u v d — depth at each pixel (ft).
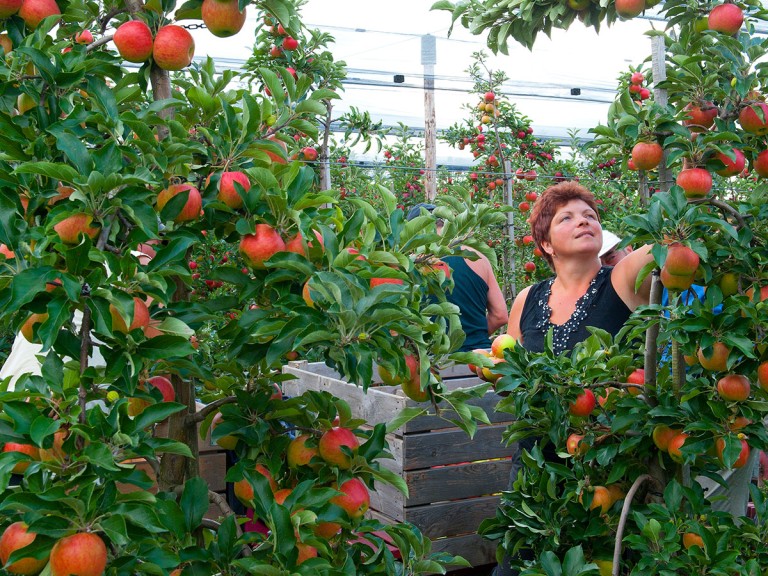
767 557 6.75
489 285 13.88
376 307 4.64
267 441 5.77
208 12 5.76
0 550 4.30
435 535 10.50
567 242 9.57
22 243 4.60
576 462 7.74
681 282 6.93
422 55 32.12
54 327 4.16
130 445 4.33
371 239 5.32
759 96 7.63
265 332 4.89
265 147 5.77
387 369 5.12
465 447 10.82
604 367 7.55
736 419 6.86
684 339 6.53
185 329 4.85
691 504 6.91
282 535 4.62
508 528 8.13
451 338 5.68
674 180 7.76
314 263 5.32
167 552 4.35
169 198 5.14
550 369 7.12
